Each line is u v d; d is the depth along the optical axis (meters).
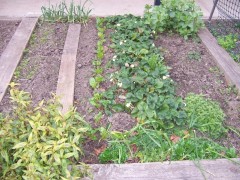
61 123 2.31
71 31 4.34
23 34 4.21
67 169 2.16
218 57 3.81
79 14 4.64
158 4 5.02
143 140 2.65
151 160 2.49
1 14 4.85
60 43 4.09
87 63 3.68
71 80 3.33
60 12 4.66
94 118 2.91
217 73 3.61
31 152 2.10
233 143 2.72
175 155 2.53
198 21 4.28
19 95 2.46
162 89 3.09
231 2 5.33
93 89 3.27
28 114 2.41
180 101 2.99
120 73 3.36
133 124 2.85
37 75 3.48
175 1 4.31
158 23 4.22
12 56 3.73
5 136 2.21
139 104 2.88
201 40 4.22
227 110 3.08
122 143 2.63
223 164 2.45
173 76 3.52
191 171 2.39
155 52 3.80
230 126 2.88
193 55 3.91
